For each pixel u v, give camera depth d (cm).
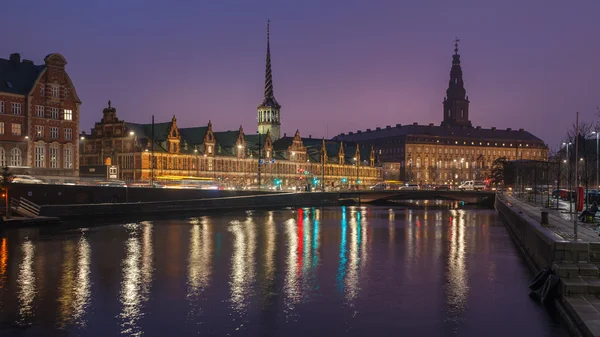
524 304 3509
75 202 8850
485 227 8100
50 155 10725
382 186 19875
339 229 7706
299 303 3594
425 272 4550
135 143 13538
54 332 3009
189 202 10094
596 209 6066
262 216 9888
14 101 10150
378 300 3666
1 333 2994
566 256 3538
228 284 4084
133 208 8981
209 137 15475
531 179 14562
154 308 3450
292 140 19338
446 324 3162
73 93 11256
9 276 4288
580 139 11000
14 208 7681
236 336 2972
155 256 5209
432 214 10831
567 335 2944
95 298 3662
